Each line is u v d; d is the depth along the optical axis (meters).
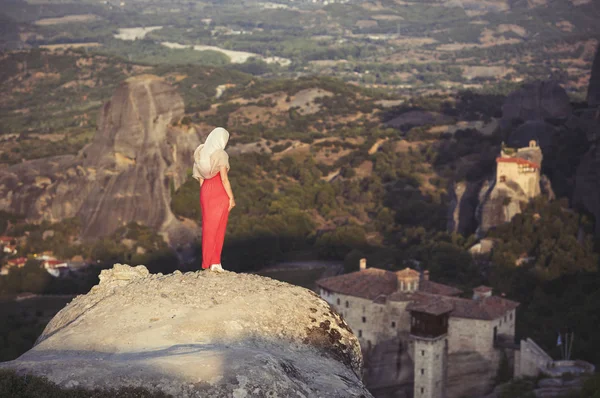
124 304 14.87
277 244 164.25
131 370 12.11
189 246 188.25
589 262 132.88
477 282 131.38
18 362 12.52
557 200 167.00
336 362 14.76
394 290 96.25
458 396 87.31
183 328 14.09
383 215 199.88
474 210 165.75
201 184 17.00
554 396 74.81
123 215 195.50
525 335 99.44
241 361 12.48
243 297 15.12
